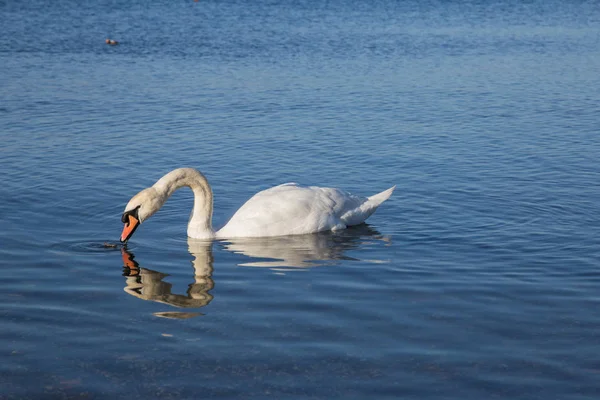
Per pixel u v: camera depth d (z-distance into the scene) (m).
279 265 10.87
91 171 15.55
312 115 21.14
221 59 30.09
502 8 47.56
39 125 19.55
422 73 27.88
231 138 18.53
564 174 15.47
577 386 7.45
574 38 36.72
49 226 12.42
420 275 10.38
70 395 7.33
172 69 28.08
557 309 9.21
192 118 20.66
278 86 25.25
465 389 7.40
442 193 14.31
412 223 12.76
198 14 43.03
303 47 33.00
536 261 10.88
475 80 26.73
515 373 7.69
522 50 33.12
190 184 12.08
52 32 36.56
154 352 8.16
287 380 7.58
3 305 9.34
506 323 8.83
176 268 10.76
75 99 22.89
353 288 9.94
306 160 16.66
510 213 13.12
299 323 8.87
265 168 16.03
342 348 8.23
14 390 7.40
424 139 18.56
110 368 7.84
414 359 7.97
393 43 34.47
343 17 42.53
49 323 8.87
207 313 9.17
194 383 7.54
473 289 9.86
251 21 40.62
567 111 21.88
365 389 7.41
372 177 15.41
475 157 16.88
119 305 9.41
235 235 12.22
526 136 18.89
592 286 9.93
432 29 39.00
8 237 11.82
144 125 19.77
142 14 42.81
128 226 11.80
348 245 11.77
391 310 9.21
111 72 27.39
